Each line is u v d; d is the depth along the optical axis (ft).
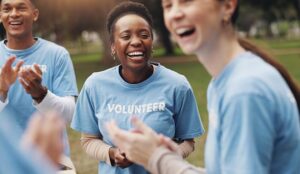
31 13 11.95
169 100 9.73
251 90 5.22
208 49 5.82
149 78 9.81
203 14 5.60
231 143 5.32
